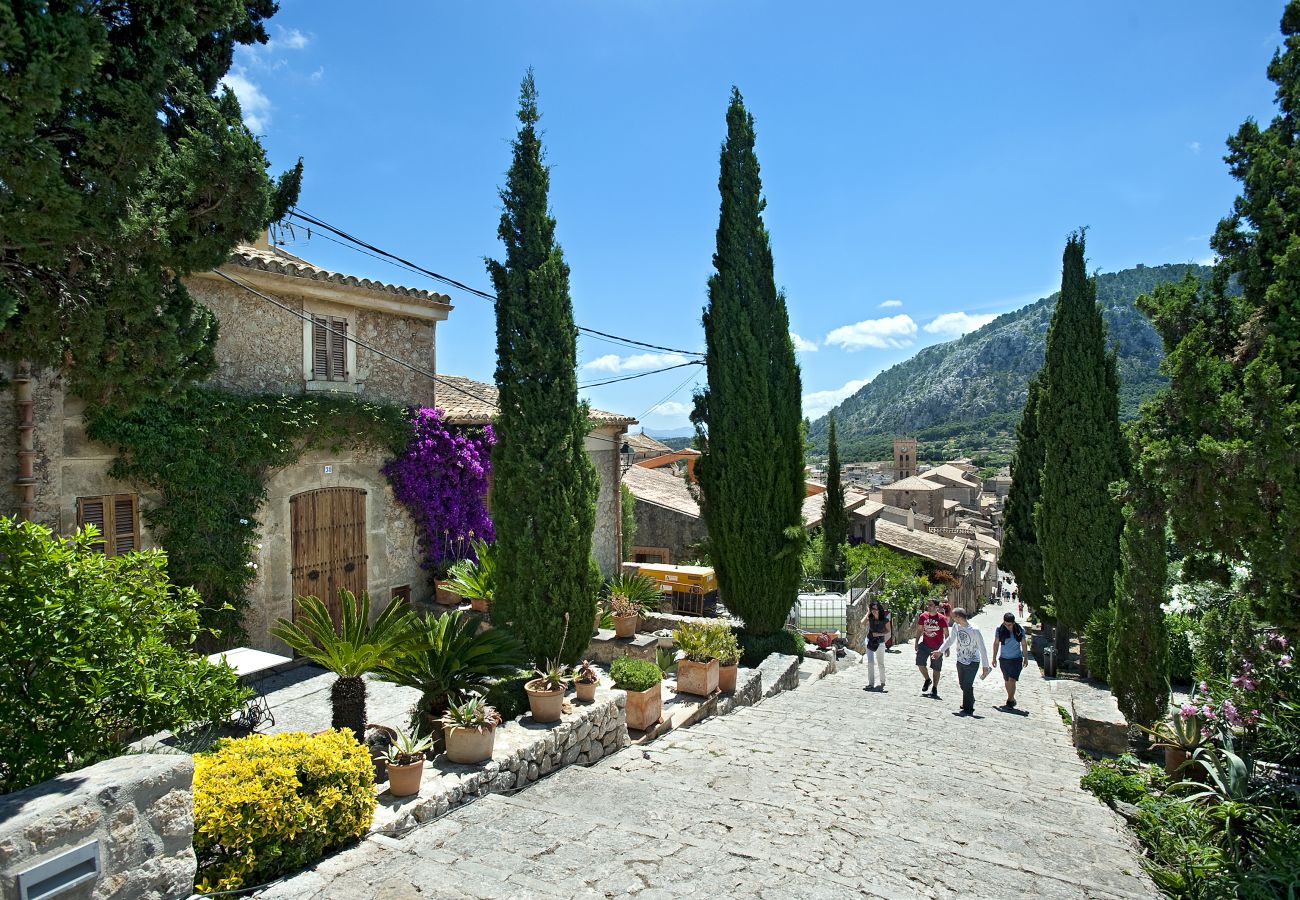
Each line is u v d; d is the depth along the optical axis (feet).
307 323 34.91
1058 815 20.01
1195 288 20.67
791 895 13.29
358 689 19.85
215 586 30.45
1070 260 45.83
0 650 11.60
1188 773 23.35
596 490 29.91
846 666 50.65
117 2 15.39
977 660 34.76
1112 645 28.48
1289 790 21.13
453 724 19.27
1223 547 19.56
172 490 29.19
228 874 12.59
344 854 14.21
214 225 17.76
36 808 9.52
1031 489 57.72
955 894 13.88
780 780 21.99
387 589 38.22
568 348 29.17
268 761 14.01
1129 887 15.39
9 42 11.90
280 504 33.47
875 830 17.48
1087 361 45.27
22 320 15.98
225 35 19.81
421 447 38.78
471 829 15.69
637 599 44.04
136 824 10.61
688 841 15.72
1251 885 16.22
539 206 29.17
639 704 27.35
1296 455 16.83
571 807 18.20
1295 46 18.76
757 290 45.39
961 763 25.32
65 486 26.61
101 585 13.00
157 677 13.60
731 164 45.50
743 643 45.11
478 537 41.91
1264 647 24.40
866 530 109.50
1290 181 18.39
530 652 27.78
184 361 19.10
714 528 46.29
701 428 47.14
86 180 15.01
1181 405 19.51
